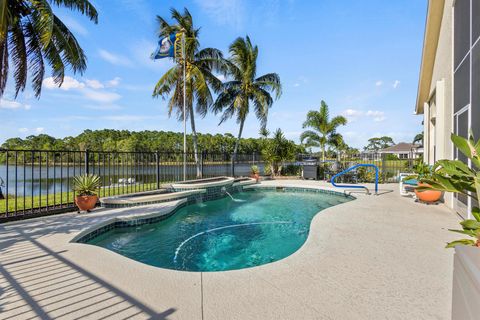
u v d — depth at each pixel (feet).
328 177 38.73
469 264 3.38
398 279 7.72
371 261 9.06
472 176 5.91
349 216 15.96
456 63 16.62
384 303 6.43
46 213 16.14
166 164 33.06
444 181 6.25
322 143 52.06
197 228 17.31
